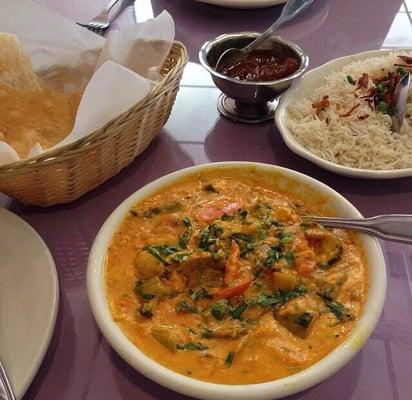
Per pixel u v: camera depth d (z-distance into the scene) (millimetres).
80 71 424
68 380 268
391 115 405
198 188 332
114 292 275
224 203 319
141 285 275
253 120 431
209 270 281
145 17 581
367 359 272
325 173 381
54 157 307
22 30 427
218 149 407
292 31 551
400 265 317
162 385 230
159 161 397
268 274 276
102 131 317
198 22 565
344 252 291
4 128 358
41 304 276
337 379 264
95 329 290
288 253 284
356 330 246
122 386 266
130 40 400
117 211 309
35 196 336
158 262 277
